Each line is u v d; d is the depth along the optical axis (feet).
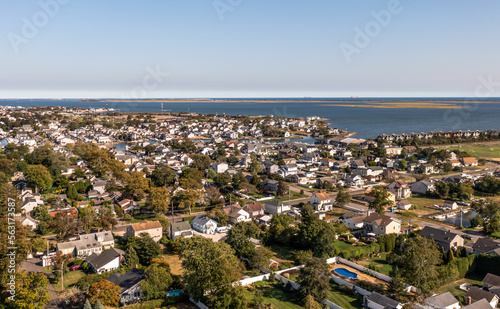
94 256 227.81
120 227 297.74
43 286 181.88
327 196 350.84
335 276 213.87
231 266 185.47
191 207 342.23
